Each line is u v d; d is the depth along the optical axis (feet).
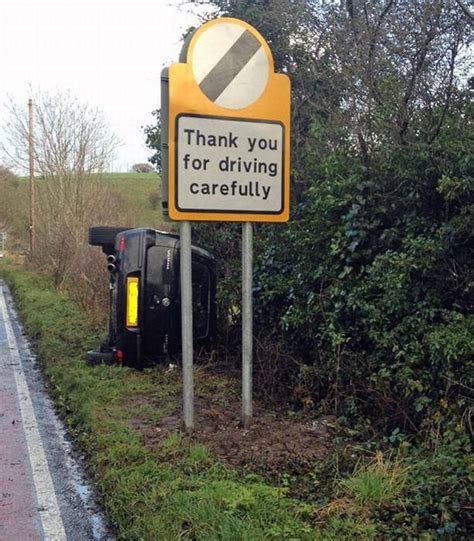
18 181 128.98
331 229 22.74
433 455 15.53
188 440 18.24
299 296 24.54
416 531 12.71
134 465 16.69
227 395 23.65
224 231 34.12
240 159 19.07
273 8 31.68
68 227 65.98
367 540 12.37
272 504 13.89
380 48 23.00
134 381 25.58
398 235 20.88
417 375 17.81
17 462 18.99
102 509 15.65
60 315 44.93
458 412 16.49
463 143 19.53
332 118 26.32
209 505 13.61
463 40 21.31
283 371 23.65
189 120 18.49
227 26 18.79
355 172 22.24
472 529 12.94
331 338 21.30
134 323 26.99
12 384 29.09
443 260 19.16
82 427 21.16
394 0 22.65
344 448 17.39
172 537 12.59
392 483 14.49
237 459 16.92
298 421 20.49
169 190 18.43
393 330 19.22
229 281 30.14
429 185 20.31
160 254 27.17
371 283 20.51
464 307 19.22
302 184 27.55
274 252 26.96
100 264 47.32
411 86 21.09
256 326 27.35
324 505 14.11
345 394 20.53
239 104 18.97
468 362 16.71
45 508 15.74
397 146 20.79
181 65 18.37
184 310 19.15
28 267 83.61
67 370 27.81
